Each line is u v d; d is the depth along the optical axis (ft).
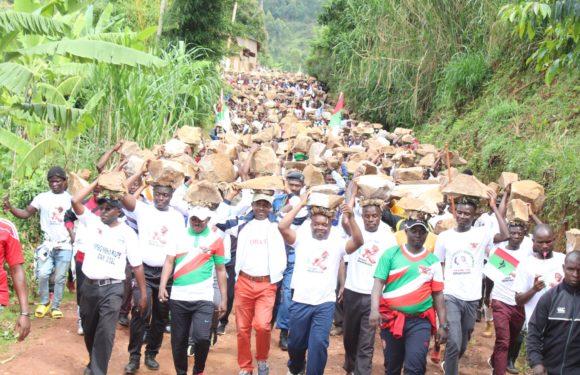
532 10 24.97
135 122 44.83
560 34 26.30
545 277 20.35
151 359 22.81
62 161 40.27
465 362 25.90
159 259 22.33
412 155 37.45
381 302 18.90
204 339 20.52
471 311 21.27
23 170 32.22
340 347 26.86
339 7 118.42
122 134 45.16
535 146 40.75
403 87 76.28
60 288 26.94
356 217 23.59
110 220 20.10
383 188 21.20
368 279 20.88
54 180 26.37
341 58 90.43
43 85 37.83
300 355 20.65
